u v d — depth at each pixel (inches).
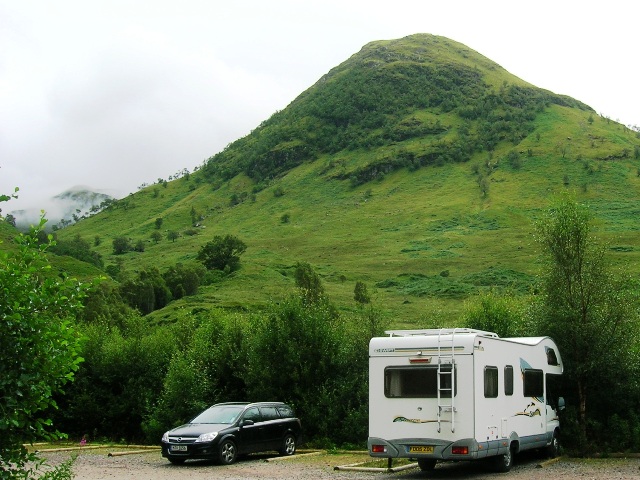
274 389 1061.8
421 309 4281.5
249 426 904.9
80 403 1206.9
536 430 821.2
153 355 1240.2
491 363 731.4
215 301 4601.4
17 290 324.5
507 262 6299.2
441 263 6658.5
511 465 765.9
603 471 746.8
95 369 1234.6
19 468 340.5
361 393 1034.1
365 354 1066.7
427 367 717.9
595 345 916.6
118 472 793.6
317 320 1078.4
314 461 890.7
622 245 6181.1
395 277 6259.8
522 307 1047.6
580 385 931.3
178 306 4249.5
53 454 995.9
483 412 706.2
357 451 971.9
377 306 1142.3
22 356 321.7
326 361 1061.8
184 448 845.8
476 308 1094.4
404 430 719.1
